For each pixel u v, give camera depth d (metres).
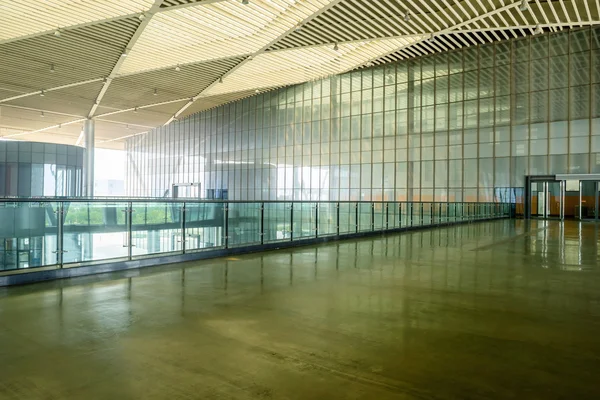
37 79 18.78
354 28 14.30
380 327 3.78
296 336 3.54
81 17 12.39
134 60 16.53
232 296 4.94
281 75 19.78
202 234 8.06
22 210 5.99
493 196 22.95
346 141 28.08
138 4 11.80
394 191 26.05
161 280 5.87
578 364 2.95
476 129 23.47
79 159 23.03
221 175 36.00
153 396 2.48
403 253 8.68
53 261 6.21
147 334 3.58
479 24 15.09
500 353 3.16
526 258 7.96
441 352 3.18
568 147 20.95
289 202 9.99
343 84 28.30
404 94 25.81
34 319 4.00
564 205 21.06
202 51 15.94
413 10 13.44
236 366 2.92
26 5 11.52
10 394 2.50
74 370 2.85
